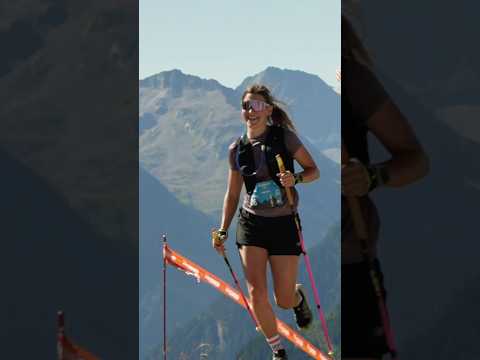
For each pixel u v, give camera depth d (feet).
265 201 41.88
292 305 43.83
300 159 41.93
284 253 42.32
